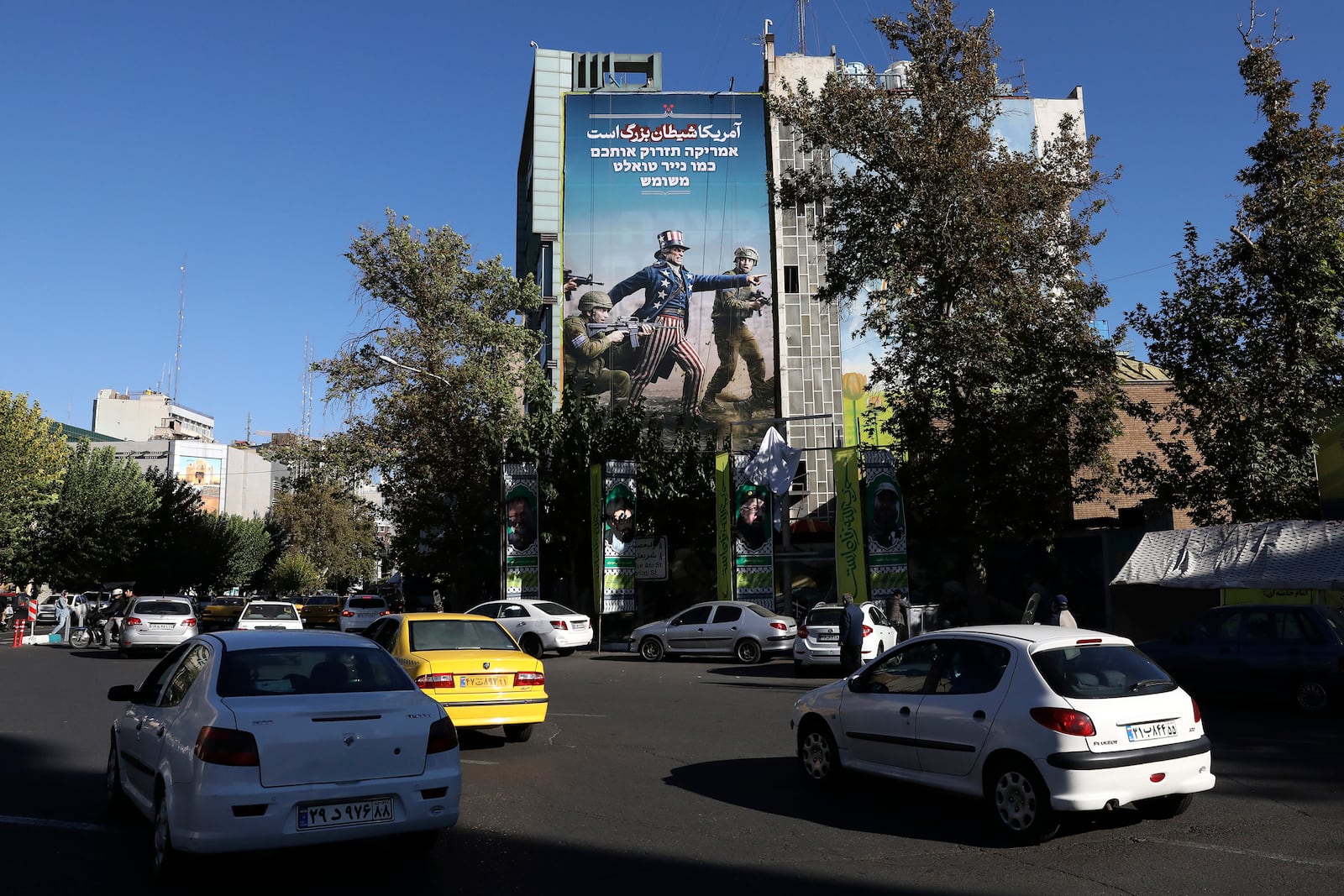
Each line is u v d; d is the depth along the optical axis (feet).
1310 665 42.34
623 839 22.31
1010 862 20.21
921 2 76.84
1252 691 43.65
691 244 154.61
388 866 20.07
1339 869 19.30
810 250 155.02
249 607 87.92
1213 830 22.59
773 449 89.66
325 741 18.45
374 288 120.37
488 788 28.14
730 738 37.35
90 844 21.81
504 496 102.73
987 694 23.07
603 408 116.26
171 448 307.99
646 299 153.28
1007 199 76.64
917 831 23.00
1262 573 55.06
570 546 110.73
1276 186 69.41
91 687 58.13
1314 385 66.64
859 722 26.37
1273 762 30.99
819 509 146.10
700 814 24.82
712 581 108.47
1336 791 26.58
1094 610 86.79
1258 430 66.74
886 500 80.89
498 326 120.67
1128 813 24.27
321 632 22.59
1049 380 74.54
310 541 274.16
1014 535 84.33
